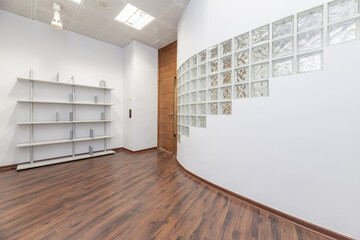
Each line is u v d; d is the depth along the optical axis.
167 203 1.64
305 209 1.29
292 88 1.34
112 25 3.01
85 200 1.67
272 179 1.47
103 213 1.46
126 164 2.89
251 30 1.59
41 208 1.52
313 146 1.25
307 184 1.28
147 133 3.96
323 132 1.20
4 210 1.48
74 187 1.96
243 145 1.68
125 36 3.45
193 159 2.35
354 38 1.10
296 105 1.33
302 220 1.30
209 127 2.05
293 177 1.35
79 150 3.36
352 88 1.09
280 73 1.43
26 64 2.72
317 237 1.19
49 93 2.96
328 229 1.19
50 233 1.20
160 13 2.67
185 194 1.83
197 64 2.21
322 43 1.21
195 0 2.26
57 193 1.81
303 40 1.30
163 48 3.96
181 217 1.42
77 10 2.56
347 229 1.12
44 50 2.91
